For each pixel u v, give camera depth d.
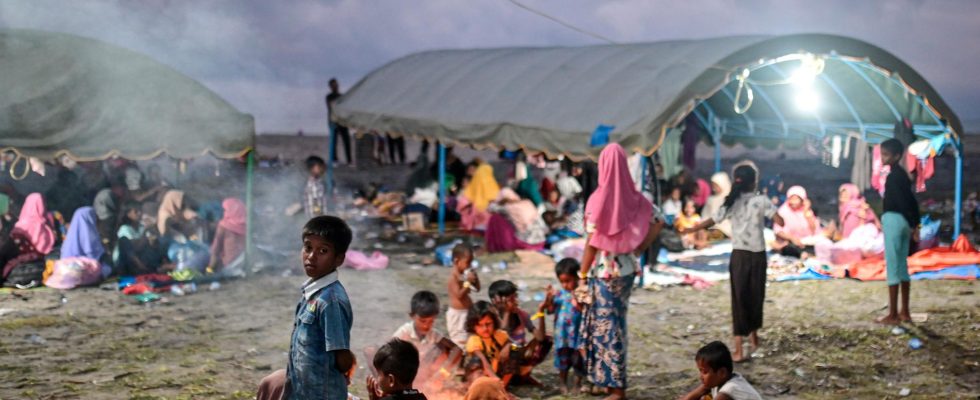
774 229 12.89
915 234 8.98
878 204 13.59
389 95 17.48
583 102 12.45
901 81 11.95
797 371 7.40
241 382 7.12
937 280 10.98
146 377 7.19
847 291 10.37
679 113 10.74
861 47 11.53
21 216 10.59
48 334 8.46
